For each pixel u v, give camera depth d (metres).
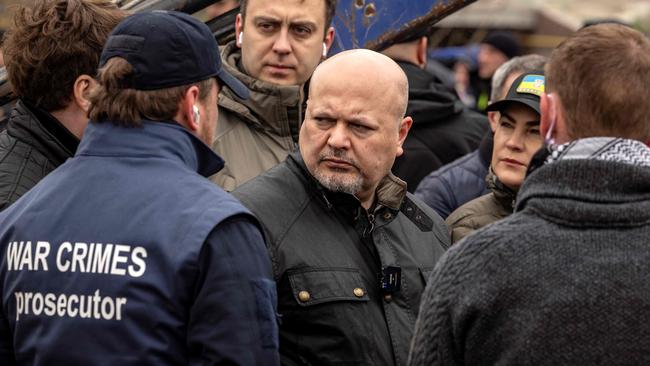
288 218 5.38
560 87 4.25
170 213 4.57
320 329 5.20
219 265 4.50
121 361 4.46
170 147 4.78
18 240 4.73
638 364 3.93
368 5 7.61
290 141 6.68
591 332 3.95
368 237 5.53
